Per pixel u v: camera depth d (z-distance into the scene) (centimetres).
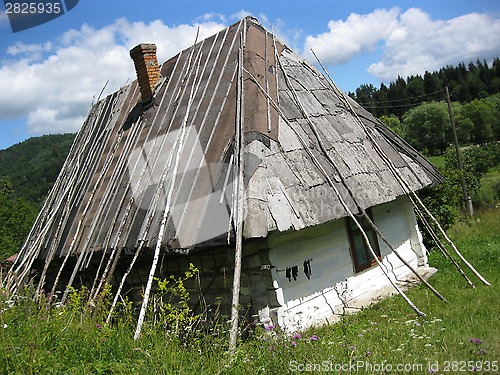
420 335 555
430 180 1012
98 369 437
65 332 500
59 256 926
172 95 1035
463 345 494
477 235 1398
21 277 921
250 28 1027
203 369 467
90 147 1189
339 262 844
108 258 809
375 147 956
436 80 7669
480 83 7081
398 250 1003
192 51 1110
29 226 2941
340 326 662
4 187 4112
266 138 752
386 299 800
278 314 684
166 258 799
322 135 878
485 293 743
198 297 764
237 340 562
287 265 732
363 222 920
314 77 1045
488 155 2850
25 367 419
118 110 1212
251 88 854
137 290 866
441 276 919
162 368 451
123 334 540
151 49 1124
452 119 2341
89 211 950
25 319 530
